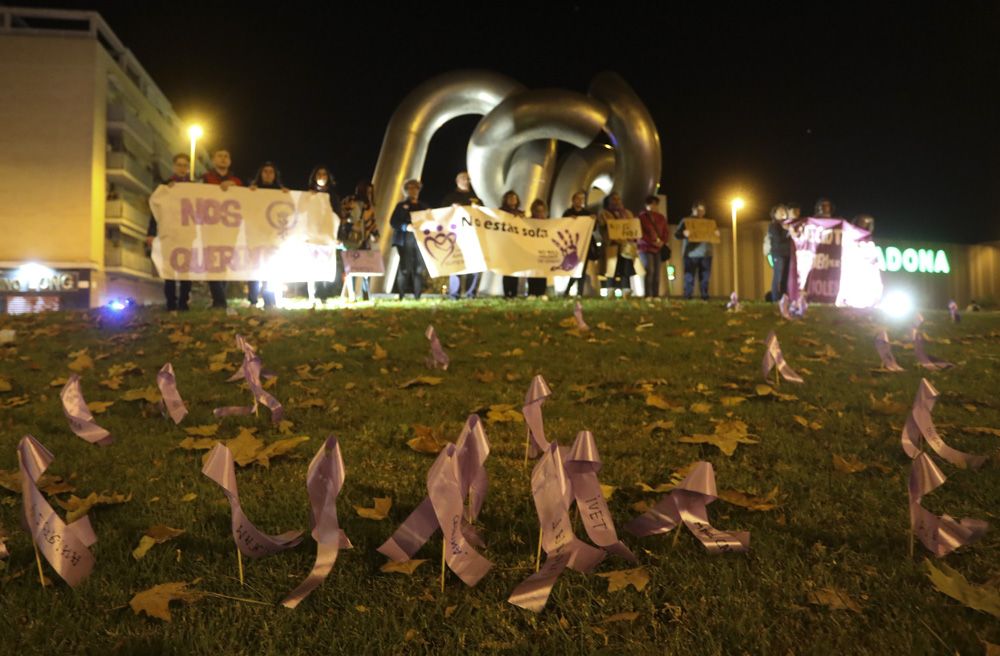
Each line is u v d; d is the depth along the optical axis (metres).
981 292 48.91
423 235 12.05
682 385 5.20
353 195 12.34
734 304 10.12
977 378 5.55
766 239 12.62
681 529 2.56
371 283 16.36
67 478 3.20
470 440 2.19
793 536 2.54
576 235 12.70
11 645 1.88
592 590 2.12
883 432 3.94
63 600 2.09
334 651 1.85
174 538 2.51
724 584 2.15
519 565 2.29
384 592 2.13
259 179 10.51
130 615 2.01
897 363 6.30
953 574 2.11
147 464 3.37
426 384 5.22
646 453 3.53
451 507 2.09
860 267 12.24
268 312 9.28
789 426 4.08
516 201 12.78
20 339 7.43
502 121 16.33
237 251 10.07
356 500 2.88
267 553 2.30
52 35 39.78
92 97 39.84
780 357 5.13
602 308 10.59
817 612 2.03
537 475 2.12
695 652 1.83
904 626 1.93
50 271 39.59
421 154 17.08
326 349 6.68
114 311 8.80
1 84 39.25
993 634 1.89
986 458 3.32
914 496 2.32
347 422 4.15
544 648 1.86
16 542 2.47
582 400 4.71
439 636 1.92
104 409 4.45
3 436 3.89
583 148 19.75
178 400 4.08
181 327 7.90
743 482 3.06
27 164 39.25
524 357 6.38
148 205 9.84
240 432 3.66
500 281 16.98
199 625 1.95
